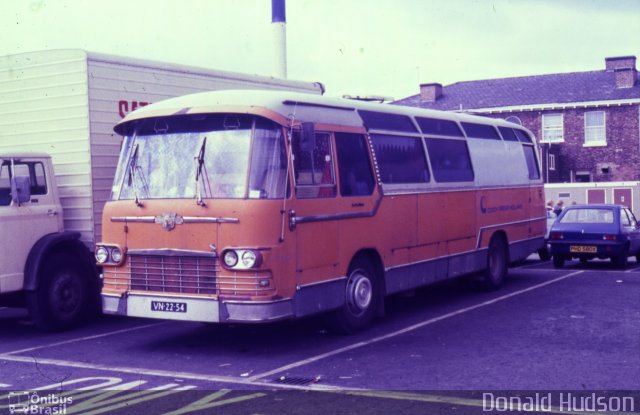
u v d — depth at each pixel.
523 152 15.57
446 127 12.61
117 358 8.80
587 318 10.64
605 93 42.00
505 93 44.78
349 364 8.20
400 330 10.12
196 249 8.53
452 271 12.30
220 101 8.91
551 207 29.53
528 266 19.00
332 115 9.69
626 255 18.38
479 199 13.27
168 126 9.16
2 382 7.76
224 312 8.36
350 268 9.85
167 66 11.72
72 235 10.52
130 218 8.98
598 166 41.97
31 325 11.41
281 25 23.12
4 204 10.02
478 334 9.70
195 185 8.70
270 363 8.35
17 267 10.08
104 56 10.84
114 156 10.98
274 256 8.38
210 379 7.68
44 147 11.00
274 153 8.64
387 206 10.51
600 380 7.32
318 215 9.08
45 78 10.93
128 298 8.98
